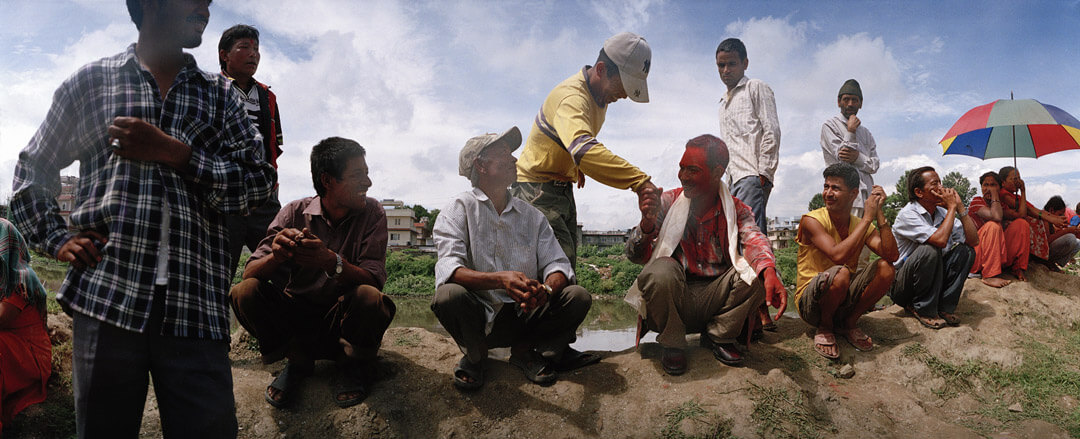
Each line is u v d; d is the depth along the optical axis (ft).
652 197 10.32
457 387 10.48
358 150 9.45
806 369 11.91
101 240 5.76
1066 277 15.90
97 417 5.72
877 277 11.88
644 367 11.23
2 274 9.21
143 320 5.71
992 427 10.61
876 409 10.82
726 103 14.65
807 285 12.56
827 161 16.26
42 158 5.98
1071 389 11.52
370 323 9.45
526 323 10.52
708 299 11.07
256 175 6.49
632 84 11.26
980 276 15.97
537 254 10.70
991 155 17.76
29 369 9.55
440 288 9.65
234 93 6.75
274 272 9.57
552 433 9.70
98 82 5.95
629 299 11.50
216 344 6.26
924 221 13.48
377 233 9.96
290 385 9.87
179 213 5.98
